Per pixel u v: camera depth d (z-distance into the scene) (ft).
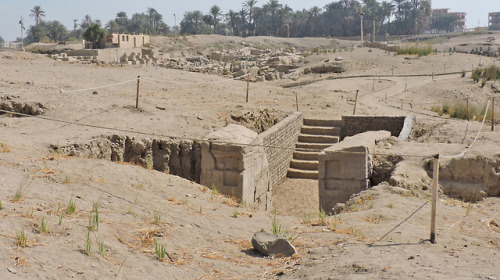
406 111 80.23
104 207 22.53
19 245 16.47
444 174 35.24
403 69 144.56
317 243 21.79
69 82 70.95
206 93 75.41
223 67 162.91
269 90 86.48
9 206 19.58
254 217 26.50
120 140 44.42
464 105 82.74
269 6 488.85
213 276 17.92
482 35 398.83
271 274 18.38
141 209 23.48
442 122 63.21
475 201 33.55
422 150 39.09
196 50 321.73
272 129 55.36
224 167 37.45
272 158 54.24
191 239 21.11
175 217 23.43
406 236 22.30
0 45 405.39
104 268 16.62
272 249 20.65
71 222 19.34
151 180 29.66
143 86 75.25
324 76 140.36
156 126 50.83
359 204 29.96
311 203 50.72
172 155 46.85
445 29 599.98
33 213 19.38
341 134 64.69
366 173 36.70
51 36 485.97
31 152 33.96
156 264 17.95
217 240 21.67
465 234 23.63
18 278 14.53
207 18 469.98
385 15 480.23
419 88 108.88
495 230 24.80
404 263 18.40
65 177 26.13
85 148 40.60
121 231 20.02
